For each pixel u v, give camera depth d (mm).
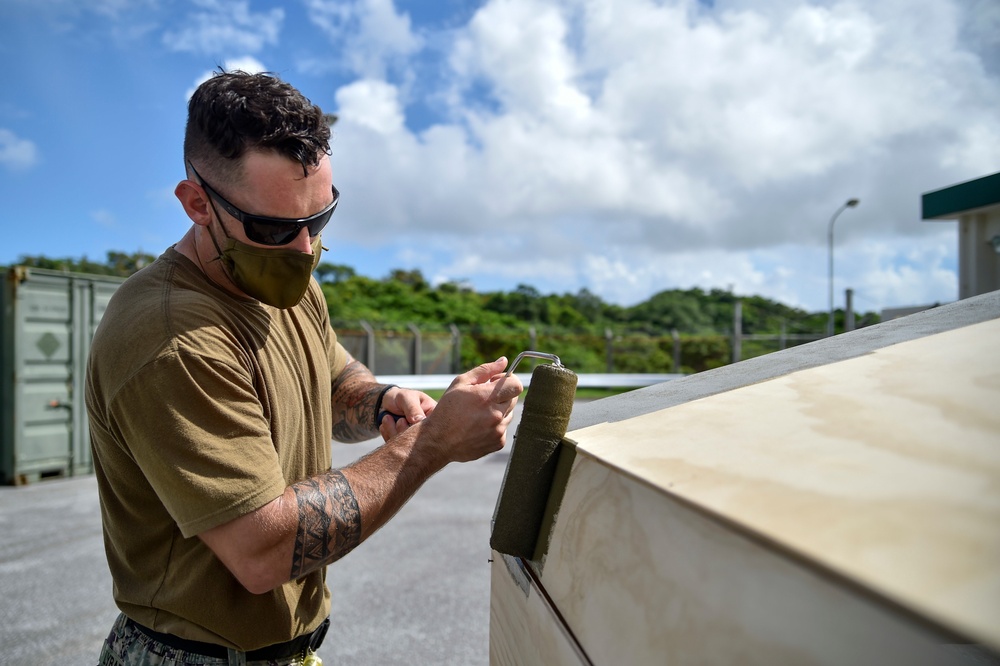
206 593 1102
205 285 1175
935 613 282
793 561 360
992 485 384
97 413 1088
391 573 3943
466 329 22078
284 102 1090
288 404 1252
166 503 984
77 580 3863
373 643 3066
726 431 628
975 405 510
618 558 598
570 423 941
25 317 6598
